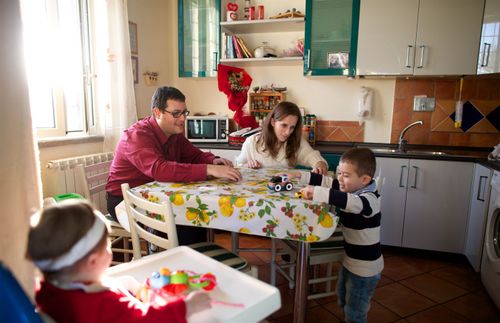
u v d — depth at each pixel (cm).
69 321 63
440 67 262
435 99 293
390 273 240
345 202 131
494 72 250
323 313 190
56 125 230
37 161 91
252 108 332
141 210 145
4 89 80
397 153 261
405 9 262
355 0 272
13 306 57
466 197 250
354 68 281
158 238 127
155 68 335
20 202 85
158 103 173
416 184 259
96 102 260
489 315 191
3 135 80
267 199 126
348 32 283
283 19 291
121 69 261
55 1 223
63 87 233
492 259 199
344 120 320
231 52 313
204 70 326
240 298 77
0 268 59
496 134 284
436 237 261
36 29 213
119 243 247
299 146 209
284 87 330
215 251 156
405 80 298
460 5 252
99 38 253
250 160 209
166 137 182
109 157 253
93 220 67
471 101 286
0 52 79
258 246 285
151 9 324
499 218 207
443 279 232
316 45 292
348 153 152
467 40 254
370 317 187
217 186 147
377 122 311
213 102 355
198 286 80
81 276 66
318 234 122
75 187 220
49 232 63
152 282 80
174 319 66
